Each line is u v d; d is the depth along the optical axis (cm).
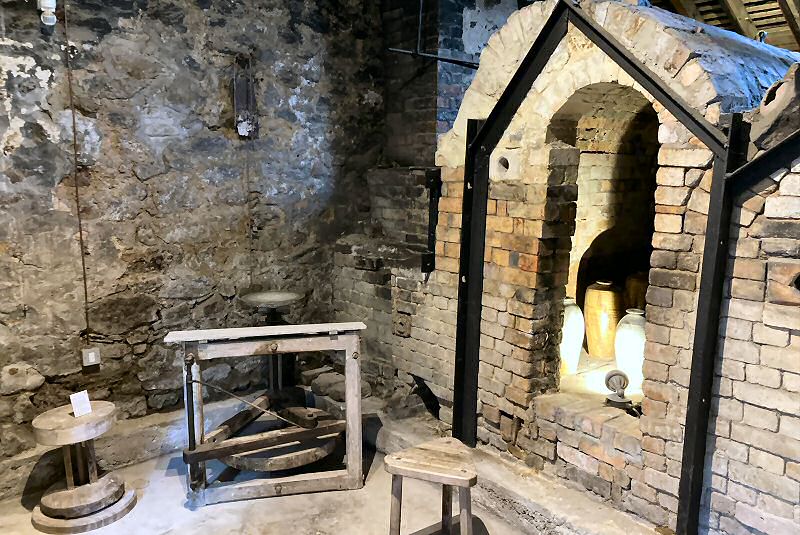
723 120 187
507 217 269
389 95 389
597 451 243
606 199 340
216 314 349
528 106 256
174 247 329
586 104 252
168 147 318
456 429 304
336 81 372
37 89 276
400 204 351
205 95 326
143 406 329
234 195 345
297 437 288
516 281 267
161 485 296
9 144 272
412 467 226
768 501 193
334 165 381
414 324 331
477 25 362
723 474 203
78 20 282
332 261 391
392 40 379
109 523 263
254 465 282
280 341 278
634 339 271
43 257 288
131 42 298
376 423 334
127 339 319
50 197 286
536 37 253
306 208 374
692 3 420
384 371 358
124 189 307
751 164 182
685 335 208
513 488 257
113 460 309
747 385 194
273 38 344
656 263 213
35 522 260
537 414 267
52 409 278
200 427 278
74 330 302
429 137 360
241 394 364
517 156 261
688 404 204
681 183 203
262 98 346
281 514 273
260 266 362
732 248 193
